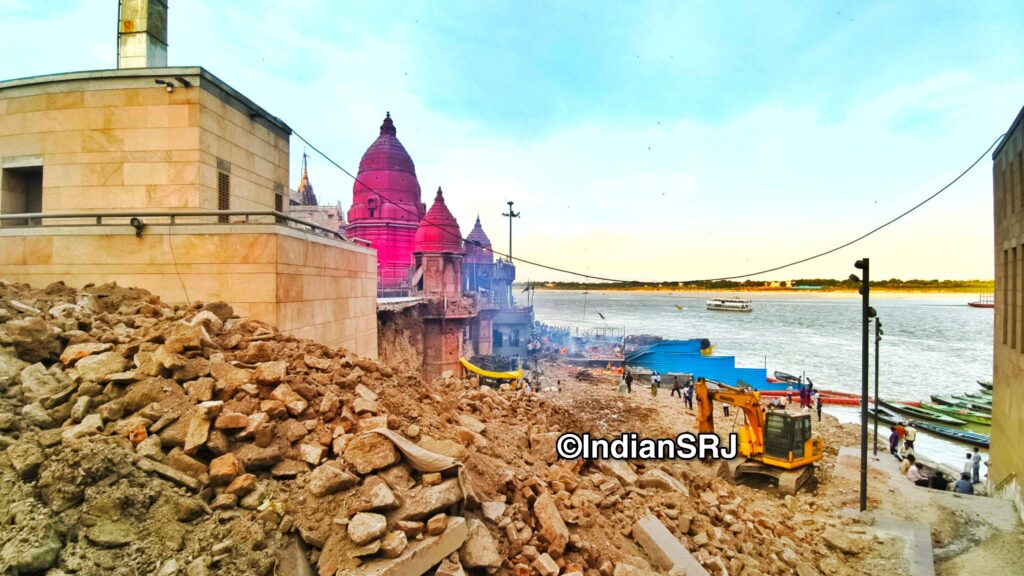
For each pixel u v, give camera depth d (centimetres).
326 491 436
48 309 677
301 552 404
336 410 575
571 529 636
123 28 1105
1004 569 957
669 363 4134
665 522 812
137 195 970
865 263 1224
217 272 799
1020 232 1283
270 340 710
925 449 2534
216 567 366
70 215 815
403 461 498
